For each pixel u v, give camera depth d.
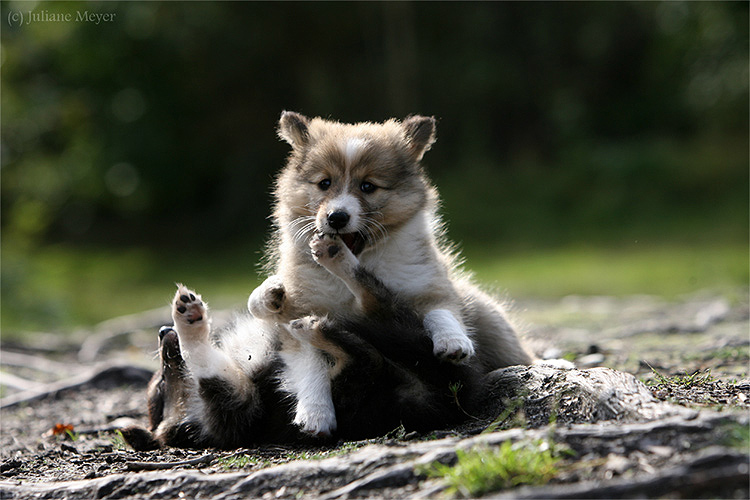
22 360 11.26
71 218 33.16
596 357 7.57
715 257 18.45
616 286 16.33
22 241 24.86
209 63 31.53
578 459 3.67
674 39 29.66
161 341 5.74
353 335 4.79
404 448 4.06
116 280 22.62
